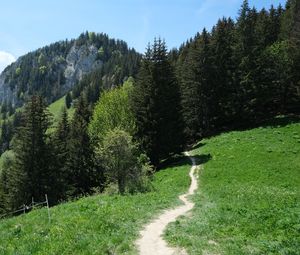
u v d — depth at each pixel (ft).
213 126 260.01
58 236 57.93
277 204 70.59
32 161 178.50
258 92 241.96
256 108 244.42
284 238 48.88
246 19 260.21
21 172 176.65
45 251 51.08
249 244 48.57
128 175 134.51
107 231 58.44
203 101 255.91
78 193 204.85
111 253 48.73
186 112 256.52
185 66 283.38
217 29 276.41
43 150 181.06
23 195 173.99
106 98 249.34
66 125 242.17
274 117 248.32
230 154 184.96
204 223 61.16
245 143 198.29
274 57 252.01
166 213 76.43
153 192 122.21
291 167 158.20
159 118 211.82
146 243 52.85
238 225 57.88
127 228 60.70
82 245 51.52
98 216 69.41
